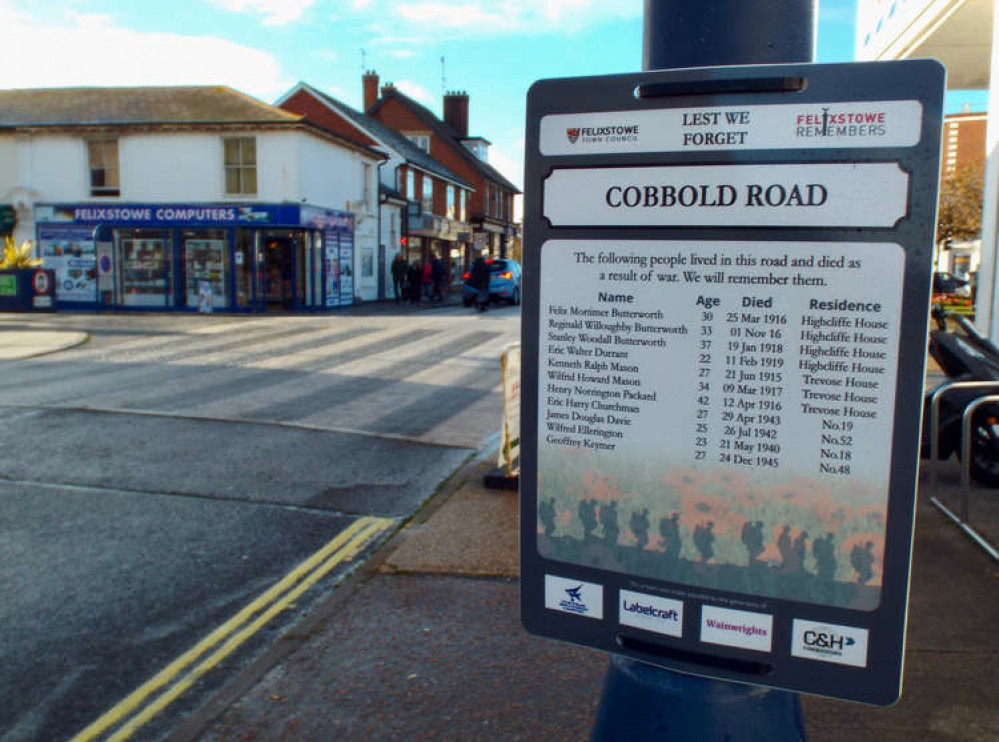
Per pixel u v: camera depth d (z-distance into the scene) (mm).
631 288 1387
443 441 7227
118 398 8930
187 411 8281
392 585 3896
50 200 24625
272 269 25062
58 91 26609
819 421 1304
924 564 3998
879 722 2652
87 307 24891
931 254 1215
